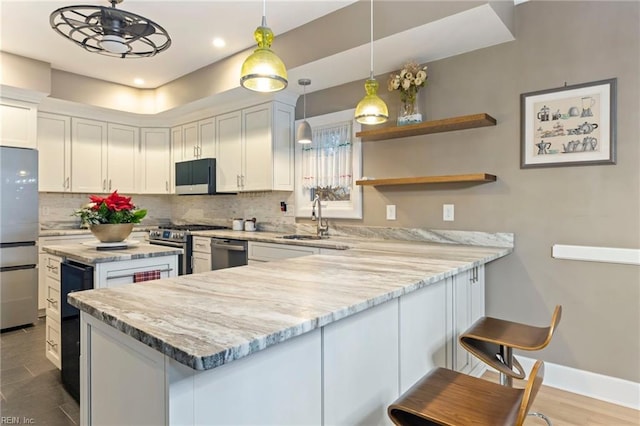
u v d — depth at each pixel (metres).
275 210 4.29
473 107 2.78
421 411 1.11
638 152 2.16
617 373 2.25
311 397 1.15
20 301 3.66
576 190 2.37
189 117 4.78
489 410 1.12
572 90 2.37
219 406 0.93
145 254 2.45
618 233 2.23
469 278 2.32
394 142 3.23
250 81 1.91
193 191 4.61
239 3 2.75
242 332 0.89
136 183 5.02
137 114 4.75
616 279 2.24
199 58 3.77
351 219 3.54
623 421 2.05
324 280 1.50
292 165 4.03
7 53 3.57
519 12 2.57
